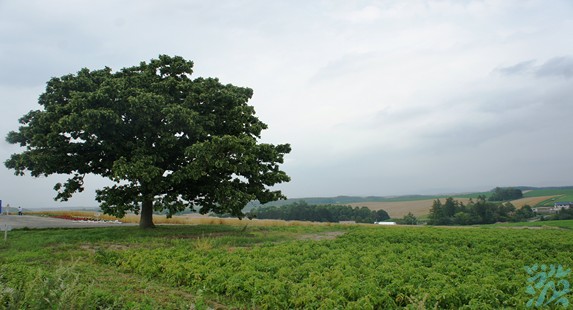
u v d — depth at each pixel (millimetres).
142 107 22062
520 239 23844
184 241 20797
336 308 9180
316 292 10141
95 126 21297
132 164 21750
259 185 27703
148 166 22062
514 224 55000
